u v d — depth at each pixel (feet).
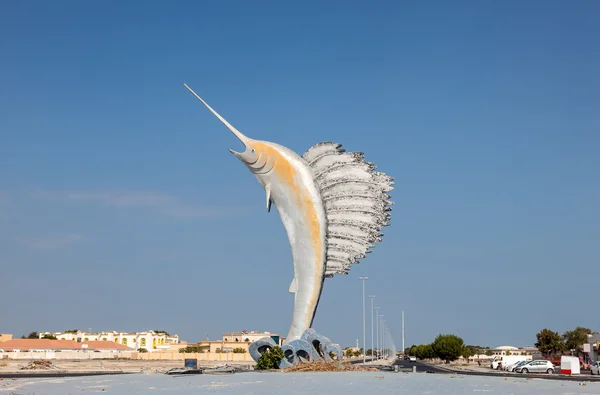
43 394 87.30
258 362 152.35
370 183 148.87
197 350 445.37
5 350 353.92
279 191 150.61
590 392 95.09
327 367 144.15
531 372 191.62
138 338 509.76
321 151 150.41
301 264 149.48
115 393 89.30
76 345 385.50
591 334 359.66
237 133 152.97
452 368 253.65
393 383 108.37
